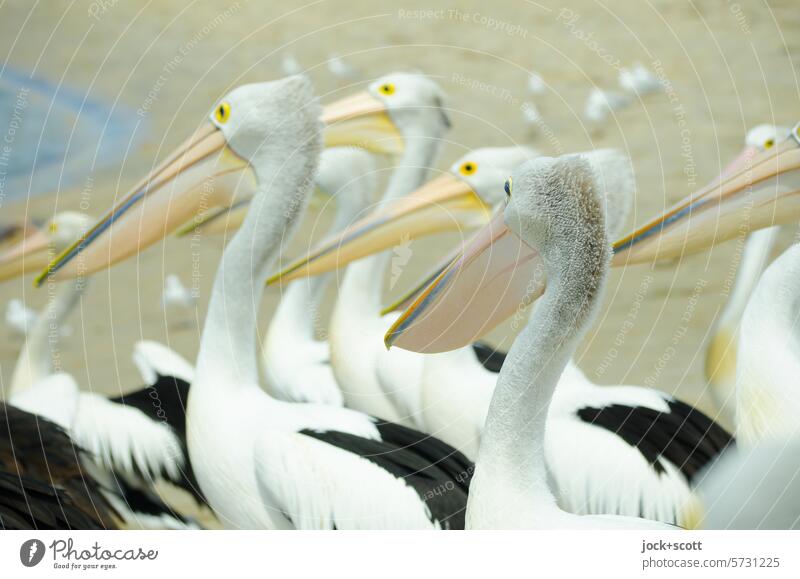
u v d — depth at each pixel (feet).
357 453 16.97
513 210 13.98
